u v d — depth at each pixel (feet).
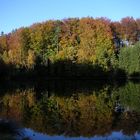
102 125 93.71
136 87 222.07
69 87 228.63
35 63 317.22
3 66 285.84
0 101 148.77
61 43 351.25
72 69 325.21
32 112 118.01
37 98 161.89
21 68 307.99
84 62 325.01
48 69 322.55
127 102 143.74
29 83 270.87
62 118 106.11
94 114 113.80
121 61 320.50
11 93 185.47
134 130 86.53
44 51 356.38
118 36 362.94
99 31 337.31
